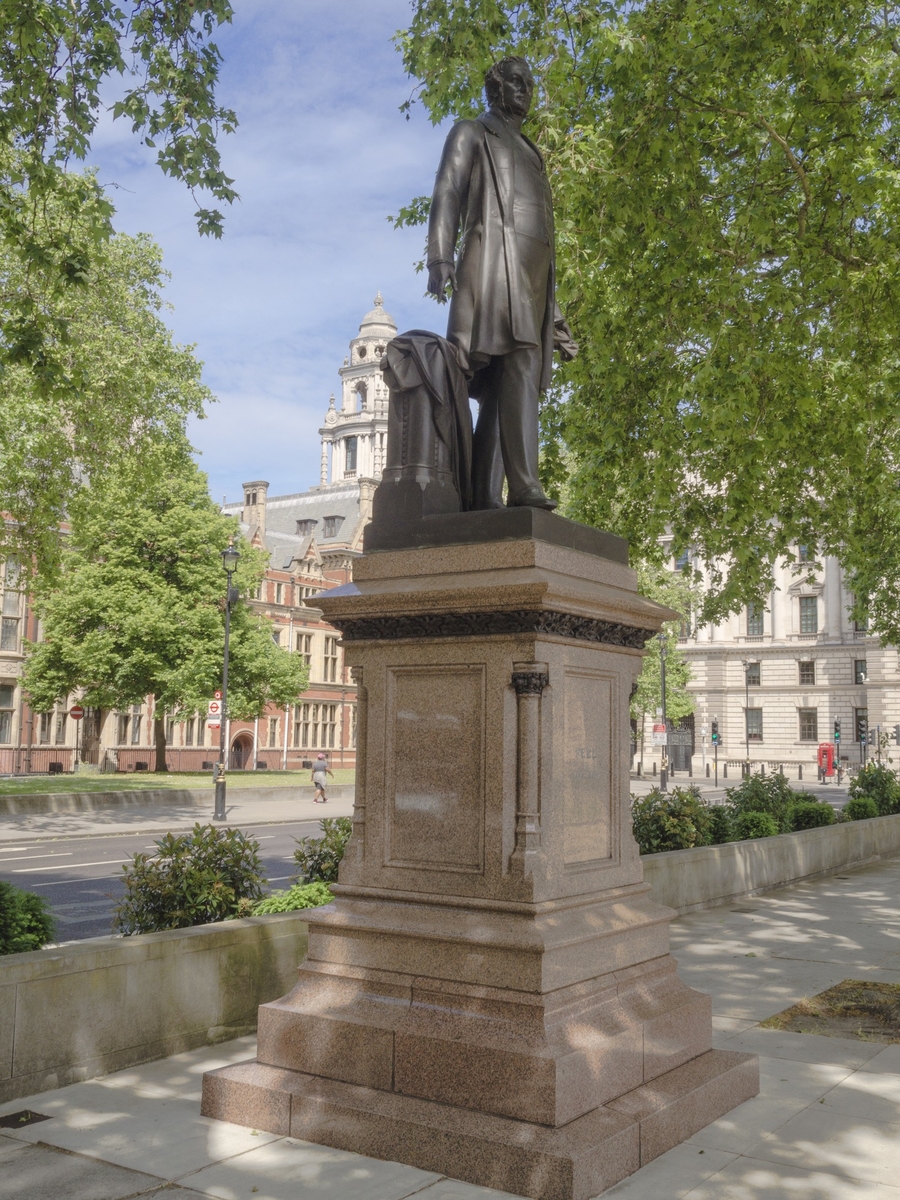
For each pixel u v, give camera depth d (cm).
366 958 549
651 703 5550
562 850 540
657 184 1361
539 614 526
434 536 586
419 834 555
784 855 1545
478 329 607
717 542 1656
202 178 1072
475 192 621
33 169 1073
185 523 4291
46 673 4212
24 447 2175
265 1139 511
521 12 1427
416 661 566
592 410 1670
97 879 1645
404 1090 505
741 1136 521
